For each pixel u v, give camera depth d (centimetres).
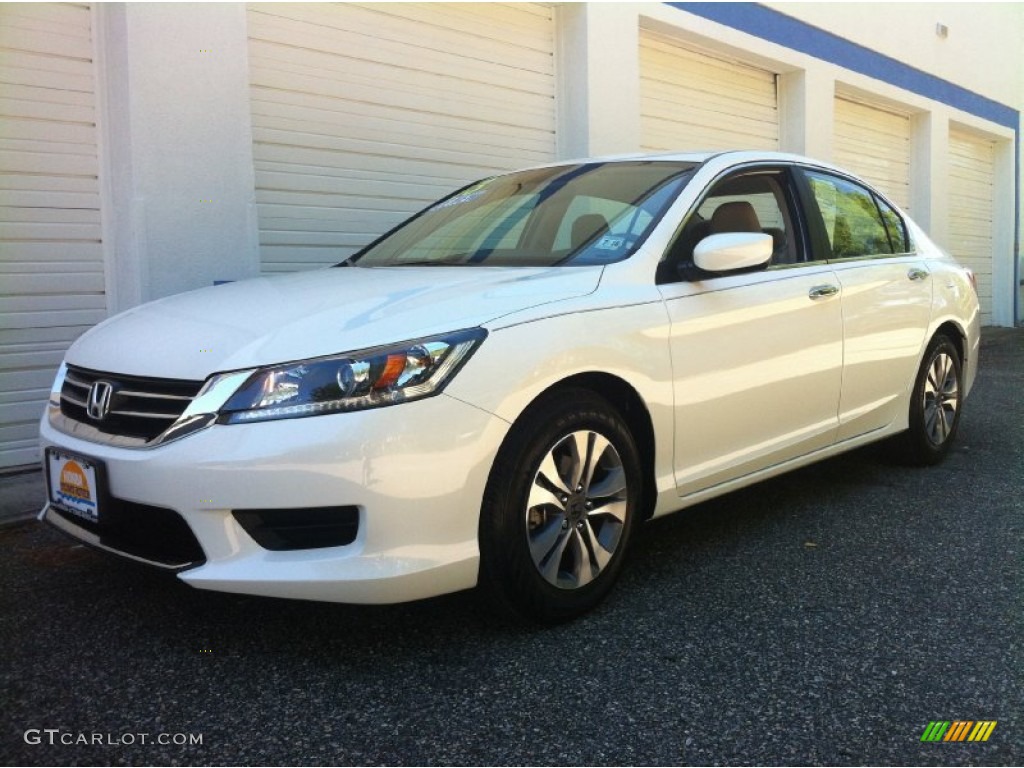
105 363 263
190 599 294
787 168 383
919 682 235
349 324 240
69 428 267
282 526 229
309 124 566
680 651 253
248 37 531
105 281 489
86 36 473
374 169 606
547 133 736
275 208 554
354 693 231
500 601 255
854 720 217
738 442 324
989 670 242
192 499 227
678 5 812
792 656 250
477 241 345
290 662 248
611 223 320
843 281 375
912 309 423
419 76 629
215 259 500
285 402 225
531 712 221
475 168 676
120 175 479
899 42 1173
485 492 245
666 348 289
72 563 330
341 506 223
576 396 264
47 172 466
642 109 825
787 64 966
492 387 240
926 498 409
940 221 1310
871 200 438
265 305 268
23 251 462
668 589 299
